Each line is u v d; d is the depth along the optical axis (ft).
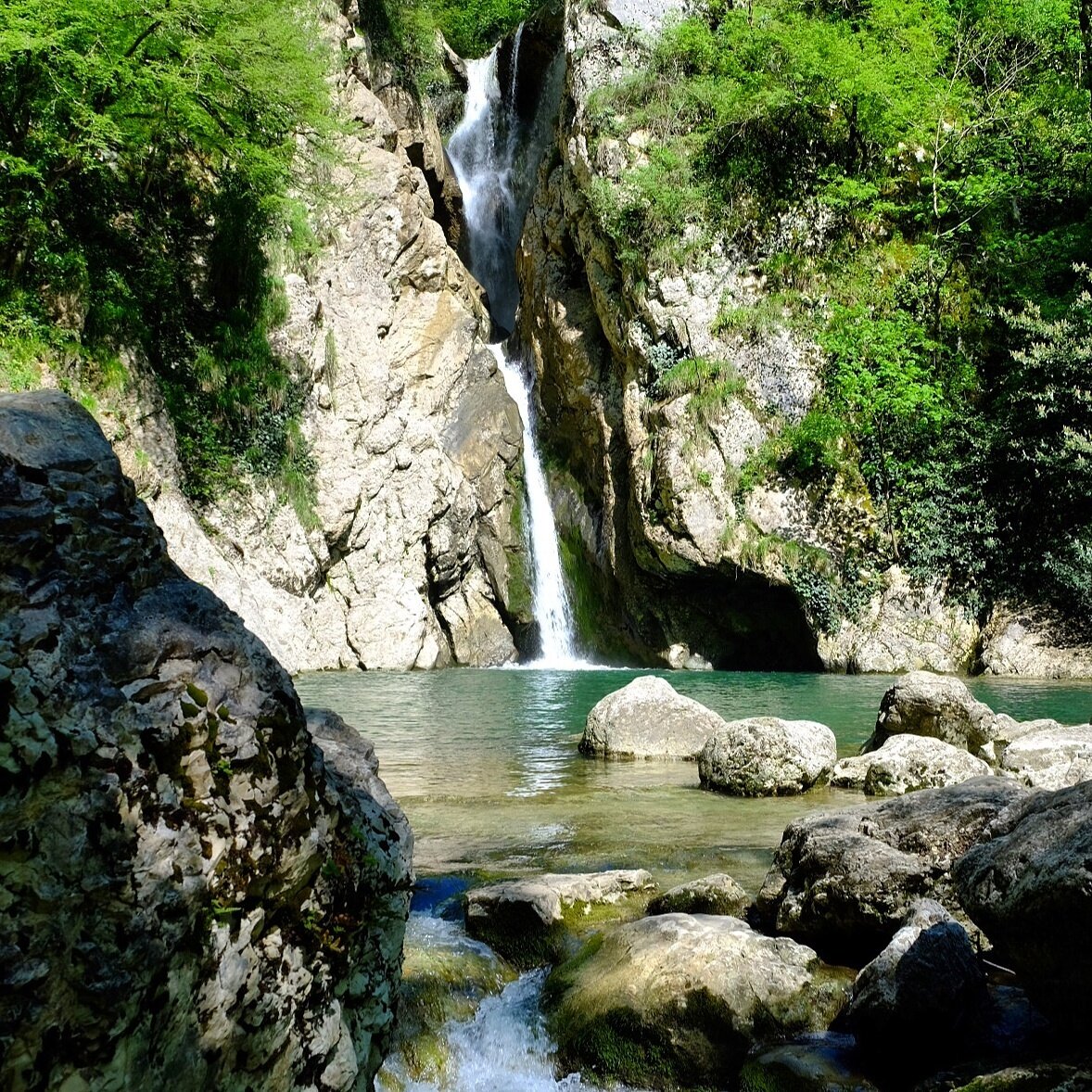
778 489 73.20
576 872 19.11
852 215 77.10
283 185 73.72
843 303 75.87
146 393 60.59
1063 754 24.39
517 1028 13.69
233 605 62.23
